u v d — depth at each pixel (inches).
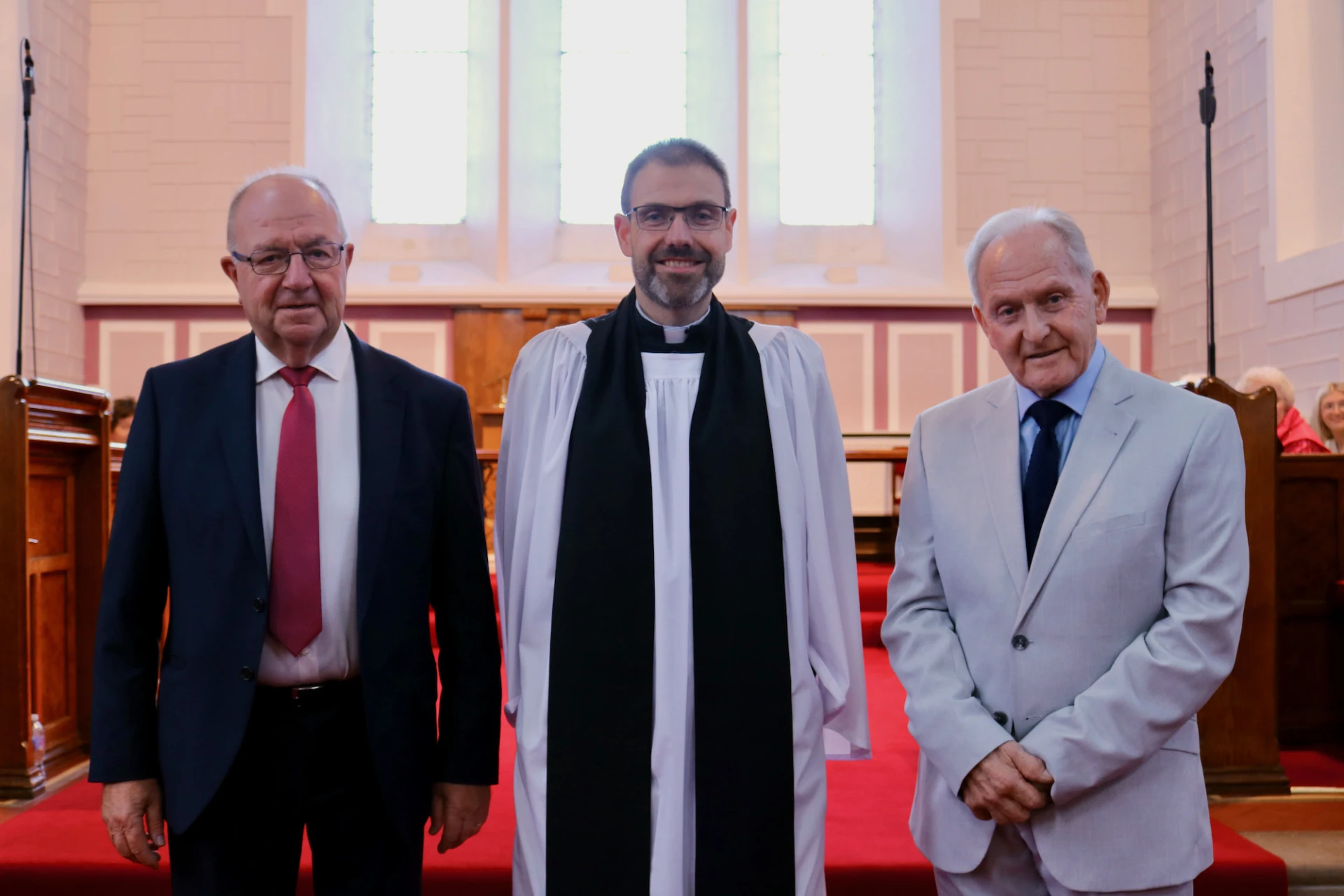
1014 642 60.7
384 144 321.4
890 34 316.5
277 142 294.5
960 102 296.0
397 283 301.0
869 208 322.3
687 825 65.2
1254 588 110.7
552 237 319.9
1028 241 61.4
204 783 58.7
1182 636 56.9
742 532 66.0
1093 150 296.2
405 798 61.6
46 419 123.3
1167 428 60.9
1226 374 252.5
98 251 294.0
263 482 63.1
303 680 61.9
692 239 66.6
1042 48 295.7
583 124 323.3
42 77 269.3
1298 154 228.2
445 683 66.6
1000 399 66.4
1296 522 134.3
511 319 294.4
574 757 64.3
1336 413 188.7
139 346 292.4
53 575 126.3
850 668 69.0
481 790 65.3
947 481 65.9
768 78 316.8
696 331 71.0
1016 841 61.7
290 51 294.4
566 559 66.2
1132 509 59.6
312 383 64.9
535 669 66.4
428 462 65.1
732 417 67.9
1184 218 274.1
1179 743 59.9
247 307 63.1
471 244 316.8
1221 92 255.0
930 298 291.6
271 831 61.2
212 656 60.1
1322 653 134.3
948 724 59.8
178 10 295.0
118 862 92.5
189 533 61.4
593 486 66.8
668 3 323.3
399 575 62.7
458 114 320.8
